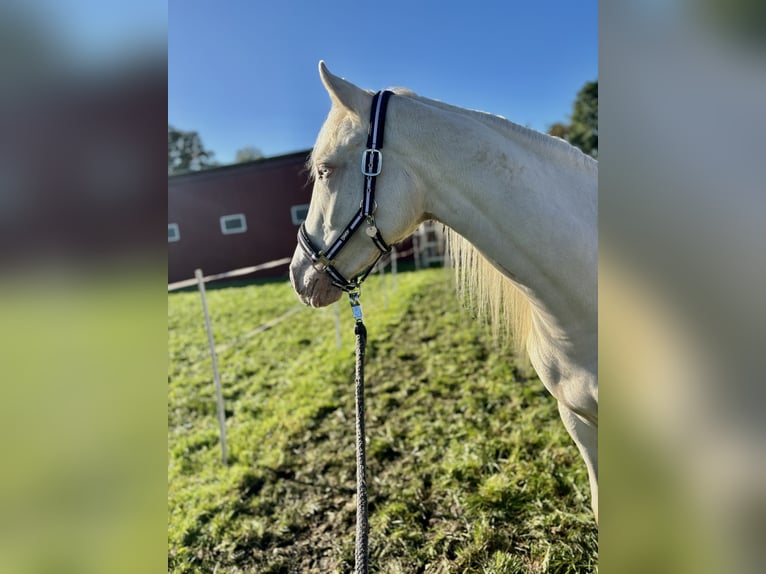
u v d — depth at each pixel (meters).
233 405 3.79
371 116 1.24
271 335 5.88
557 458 2.44
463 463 2.48
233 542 2.14
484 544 1.94
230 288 10.89
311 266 1.40
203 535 2.20
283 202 12.82
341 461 2.70
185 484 2.67
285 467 2.71
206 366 4.90
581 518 2.00
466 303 1.66
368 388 3.69
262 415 3.48
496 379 3.56
